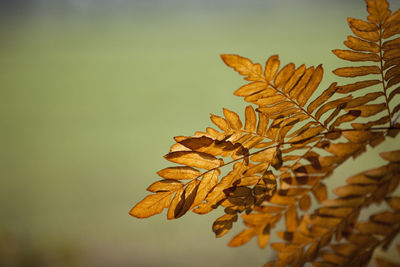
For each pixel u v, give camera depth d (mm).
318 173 693
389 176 672
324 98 673
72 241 3379
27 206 4168
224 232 679
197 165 675
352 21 660
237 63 655
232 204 679
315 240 684
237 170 682
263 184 685
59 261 3094
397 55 663
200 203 680
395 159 677
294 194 695
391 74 669
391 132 683
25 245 3320
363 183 678
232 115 676
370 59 668
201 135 679
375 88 1845
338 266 668
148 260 3004
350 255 667
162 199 671
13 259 3111
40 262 3062
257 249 2855
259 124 678
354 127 684
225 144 671
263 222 697
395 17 654
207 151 673
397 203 662
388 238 657
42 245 3338
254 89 663
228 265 2721
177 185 673
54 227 3672
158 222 3580
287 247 690
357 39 665
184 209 670
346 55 670
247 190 681
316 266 674
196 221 3512
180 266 2857
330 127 684
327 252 686
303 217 692
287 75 660
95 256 3143
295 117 679
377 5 652
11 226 3672
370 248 663
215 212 3631
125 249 3195
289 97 670
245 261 2736
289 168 695
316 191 696
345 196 682
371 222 667
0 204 4246
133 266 2961
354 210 677
